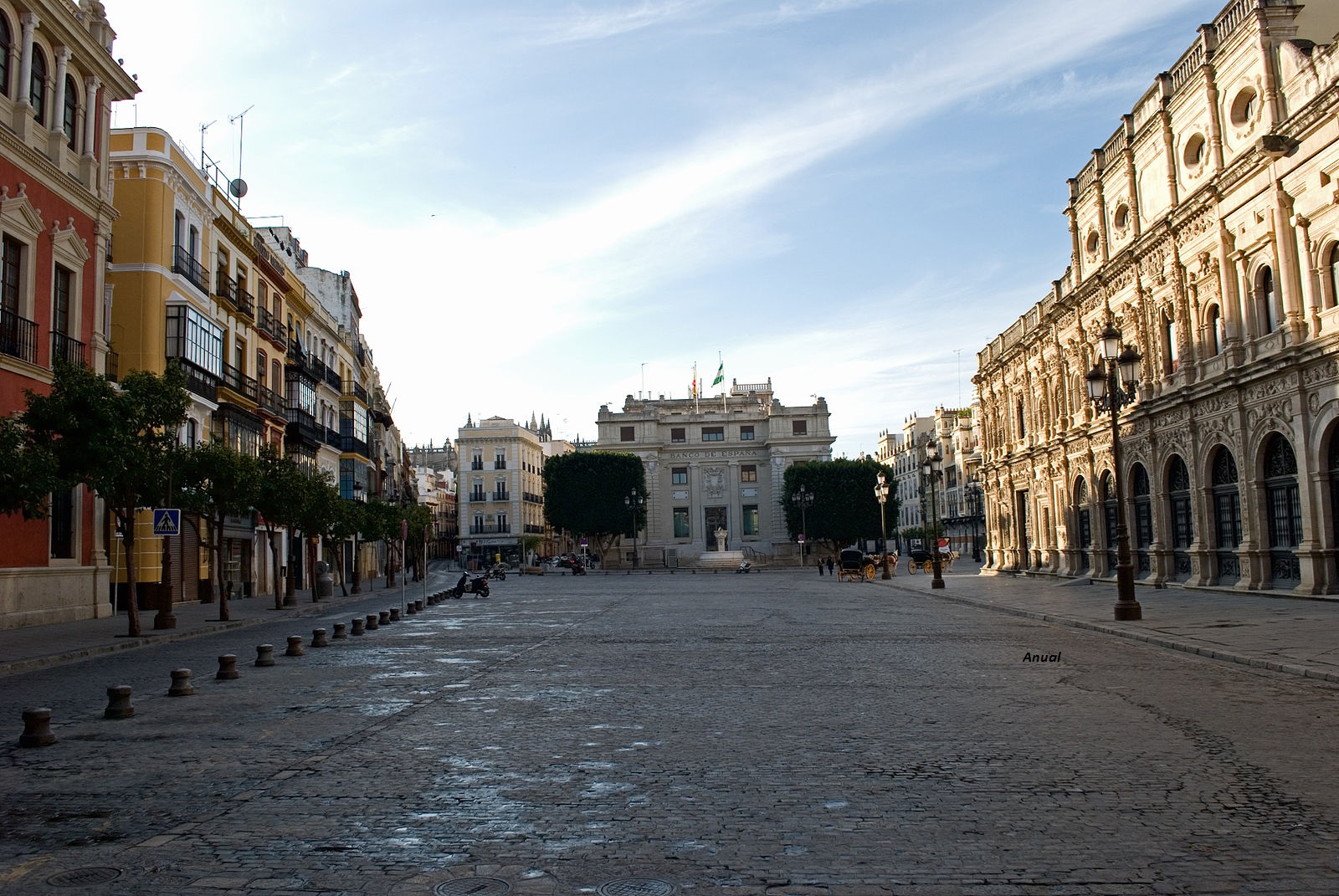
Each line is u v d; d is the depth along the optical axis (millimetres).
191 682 14047
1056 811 6586
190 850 5988
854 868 5496
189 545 36531
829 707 10875
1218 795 6941
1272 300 26250
